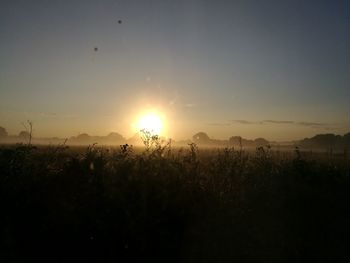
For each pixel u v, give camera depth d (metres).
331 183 11.50
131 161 9.66
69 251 7.46
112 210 7.91
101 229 7.65
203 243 7.88
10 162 9.67
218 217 8.77
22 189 8.89
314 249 7.83
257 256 7.50
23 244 7.67
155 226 7.71
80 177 9.06
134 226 7.52
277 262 7.32
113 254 7.35
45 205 8.61
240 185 10.52
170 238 7.71
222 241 8.01
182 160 10.51
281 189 10.58
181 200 8.47
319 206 9.89
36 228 8.06
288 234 8.44
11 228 8.05
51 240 7.70
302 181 11.33
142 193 8.12
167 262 7.29
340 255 7.61
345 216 9.42
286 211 9.57
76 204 8.31
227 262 7.30
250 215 9.20
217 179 10.19
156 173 8.86
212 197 9.26
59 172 9.54
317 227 8.81
